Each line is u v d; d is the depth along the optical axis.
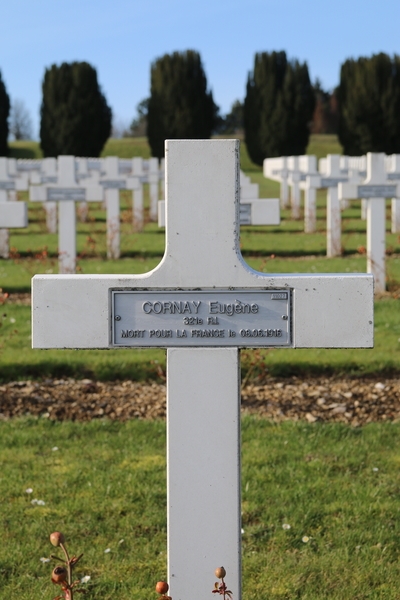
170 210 3.51
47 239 21.27
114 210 17.25
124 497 5.43
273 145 46.88
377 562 4.61
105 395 7.69
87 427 6.78
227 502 3.59
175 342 3.57
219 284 3.53
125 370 8.32
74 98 46.22
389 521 5.09
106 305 3.57
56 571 2.83
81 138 46.56
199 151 3.48
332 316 3.52
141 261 16.73
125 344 3.58
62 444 6.44
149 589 4.37
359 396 7.57
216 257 3.53
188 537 3.61
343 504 5.29
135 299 3.57
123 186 17.19
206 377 3.57
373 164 13.06
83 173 23.33
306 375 8.32
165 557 4.72
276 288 3.53
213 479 3.59
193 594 3.63
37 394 7.67
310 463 5.93
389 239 20.64
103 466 5.96
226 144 3.47
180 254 3.53
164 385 8.07
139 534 5.00
